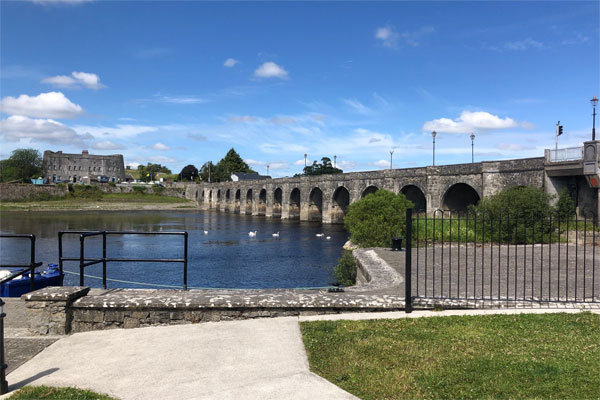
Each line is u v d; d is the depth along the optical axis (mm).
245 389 5344
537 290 10539
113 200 119312
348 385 5453
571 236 24062
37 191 112312
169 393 5293
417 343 6785
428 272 13133
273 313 8430
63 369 6207
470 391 5207
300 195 76125
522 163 36500
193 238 46906
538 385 5305
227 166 146375
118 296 8414
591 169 29734
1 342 5484
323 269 28984
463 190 47844
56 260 31656
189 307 8227
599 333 7125
